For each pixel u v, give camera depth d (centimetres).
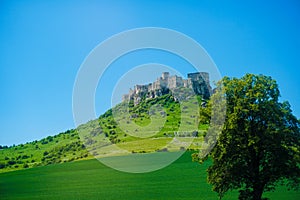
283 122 2638
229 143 2564
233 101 2652
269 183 2666
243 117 2589
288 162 2527
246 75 2747
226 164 2583
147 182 5041
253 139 2481
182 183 4891
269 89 2689
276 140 2505
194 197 4266
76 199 4694
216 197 4212
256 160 2592
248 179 2617
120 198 4506
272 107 2597
